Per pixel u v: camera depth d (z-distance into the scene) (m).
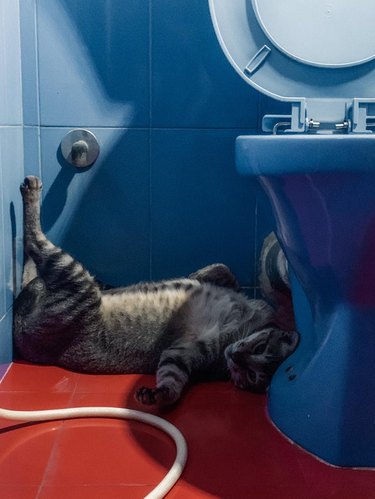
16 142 1.38
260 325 1.37
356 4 1.24
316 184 0.77
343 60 1.25
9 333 1.36
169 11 1.42
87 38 1.42
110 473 0.91
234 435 1.04
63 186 1.46
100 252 1.50
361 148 0.73
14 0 1.35
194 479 0.89
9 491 0.85
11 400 1.18
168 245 1.51
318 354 0.98
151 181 1.48
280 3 1.23
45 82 1.42
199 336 1.35
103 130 1.45
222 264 1.49
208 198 1.49
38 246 1.38
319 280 0.91
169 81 1.44
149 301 1.39
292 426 1.01
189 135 1.46
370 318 0.90
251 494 0.85
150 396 1.11
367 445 0.92
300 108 1.24
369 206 0.76
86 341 1.34
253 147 0.83
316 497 0.85
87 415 1.09
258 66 1.25
